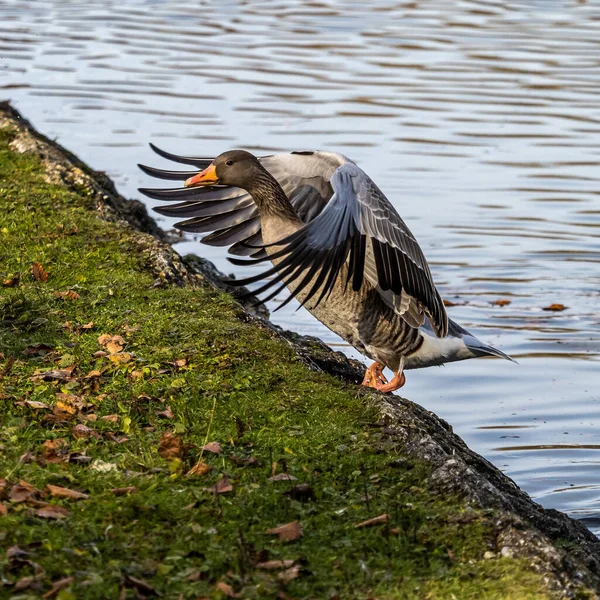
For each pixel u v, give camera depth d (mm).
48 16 40812
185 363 10320
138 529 7371
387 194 23641
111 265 12875
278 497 7953
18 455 8305
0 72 32094
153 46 36031
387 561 7258
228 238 12289
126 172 23891
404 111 29469
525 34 38531
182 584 6742
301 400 9766
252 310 16500
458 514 7883
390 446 8953
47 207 14461
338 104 29844
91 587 6555
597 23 40594
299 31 38844
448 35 38250
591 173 25188
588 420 13969
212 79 31984
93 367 10195
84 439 8648
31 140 16844
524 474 12414
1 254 12922
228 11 42375
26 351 10375
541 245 21094
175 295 12172
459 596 6902
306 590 6812
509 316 17812
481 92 31297
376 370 11508
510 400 14656
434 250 20734
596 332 17172
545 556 7441
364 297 10781
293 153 11555
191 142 26203
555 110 29828
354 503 7973
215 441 8812
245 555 7090
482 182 24516
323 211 9625
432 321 10594
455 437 10375
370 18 41188
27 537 7055
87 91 30328
